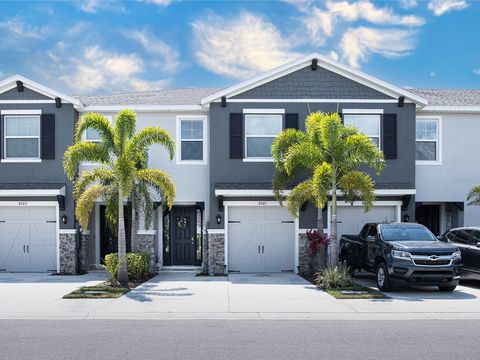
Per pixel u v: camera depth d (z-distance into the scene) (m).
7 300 12.51
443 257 13.48
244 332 9.04
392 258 13.67
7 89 18.83
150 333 8.95
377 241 14.95
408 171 18.91
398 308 11.43
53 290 14.18
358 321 10.12
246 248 18.81
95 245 19.94
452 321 10.12
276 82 18.80
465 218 19.83
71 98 18.61
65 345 8.09
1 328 9.47
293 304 11.91
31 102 18.75
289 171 15.62
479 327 9.51
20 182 18.75
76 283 15.74
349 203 18.83
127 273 15.27
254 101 18.64
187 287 14.75
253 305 11.79
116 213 16.72
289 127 18.67
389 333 8.96
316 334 8.88
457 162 19.88
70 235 18.55
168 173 19.17
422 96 21.84
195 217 20.03
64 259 18.52
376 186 18.42
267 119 18.83
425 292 13.90
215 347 7.94
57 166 18.75
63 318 10.45
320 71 18.84
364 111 18.80
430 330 9.23
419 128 19.91
